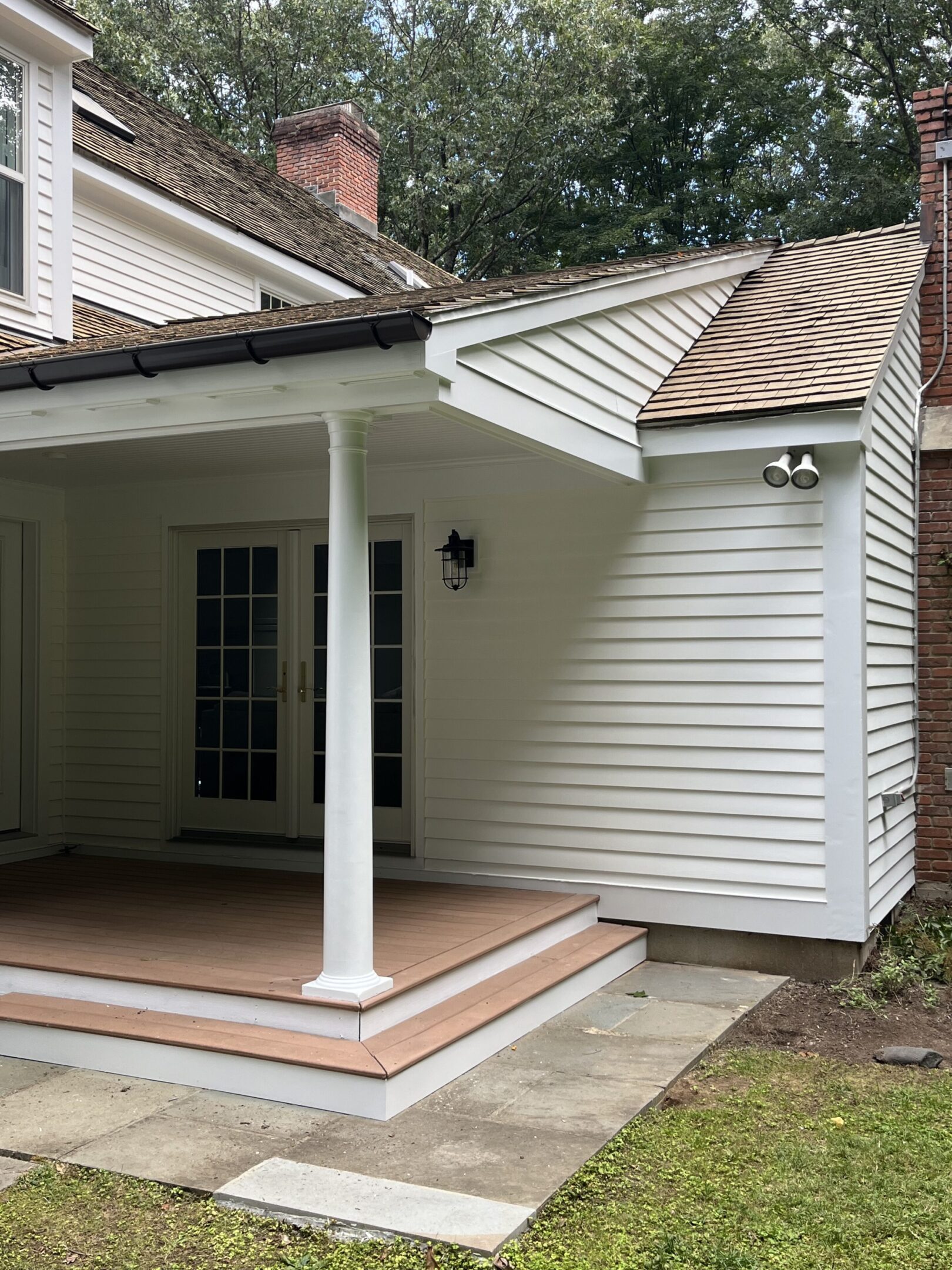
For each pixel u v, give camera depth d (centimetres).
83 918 616
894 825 734
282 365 452
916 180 2472
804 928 641
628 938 654
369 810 487
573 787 697
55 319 734
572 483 695
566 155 2645
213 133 2600
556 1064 501
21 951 547
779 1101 470
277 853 766
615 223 2775
